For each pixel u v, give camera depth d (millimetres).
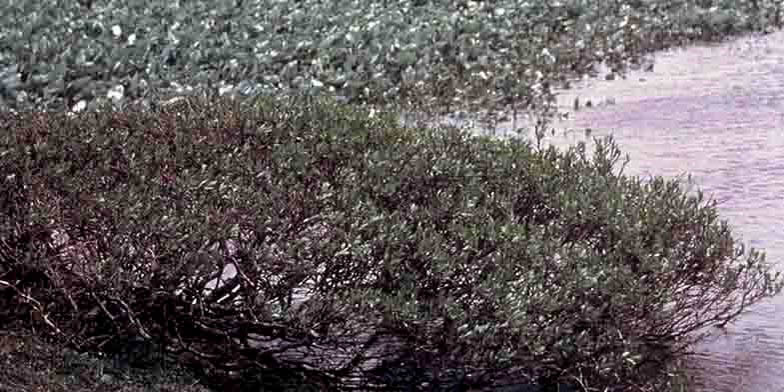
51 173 7055
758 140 13836
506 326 6621
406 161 7758
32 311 7078
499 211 7508
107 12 17844
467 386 7035
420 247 6812
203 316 6926
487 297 6719
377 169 7539
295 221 6938
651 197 8148
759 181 12227
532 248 7023
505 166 8086
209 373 7137
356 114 8656
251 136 8031
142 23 17469
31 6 17656
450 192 7473
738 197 11727
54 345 6969
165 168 7375
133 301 6887
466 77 17250
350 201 7055
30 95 14492
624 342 6941
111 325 7121
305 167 7473
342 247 6770
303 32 18188
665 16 21859
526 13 21328
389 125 8500
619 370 7078
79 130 7809
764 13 22547
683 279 7762
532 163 8258
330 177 7508
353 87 16266
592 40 20016
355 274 6871
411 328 6703
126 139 7684
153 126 8125
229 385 7129
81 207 6852
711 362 8203
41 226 6875
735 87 16828
